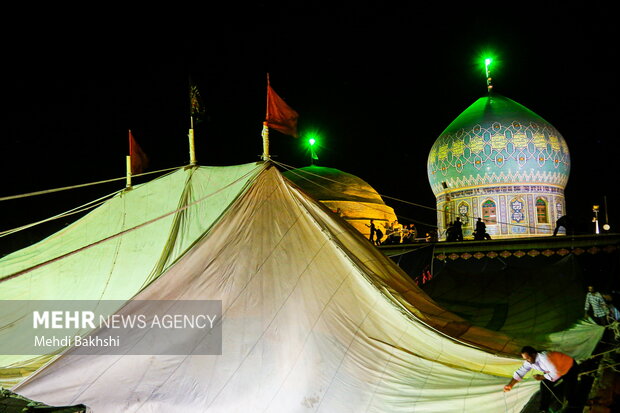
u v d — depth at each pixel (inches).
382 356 310.2
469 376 300.4
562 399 330.3
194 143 451.8
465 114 1013.8
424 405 291.9
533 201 952.9
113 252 421.1
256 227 340.8
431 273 667.4
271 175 358.0
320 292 326.6
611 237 679.7
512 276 564.7
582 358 394.9
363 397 296.4
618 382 405.4
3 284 419.8
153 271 394.3
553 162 957.2
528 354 298.7
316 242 342.3
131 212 440.8
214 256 328.5
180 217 412.2
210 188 416.8
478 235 749.3
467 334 337.1
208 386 296.0
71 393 284.8
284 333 313.3
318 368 304.0
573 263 545.3
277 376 301.7
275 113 389.7
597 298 508.4
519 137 949.2
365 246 380.2
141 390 290.5
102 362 291.4
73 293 407.2
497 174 951.0
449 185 994.7
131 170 484.4
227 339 307.7
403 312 318.3
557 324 464.8
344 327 318.3
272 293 323.6
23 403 346.6
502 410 291.1
